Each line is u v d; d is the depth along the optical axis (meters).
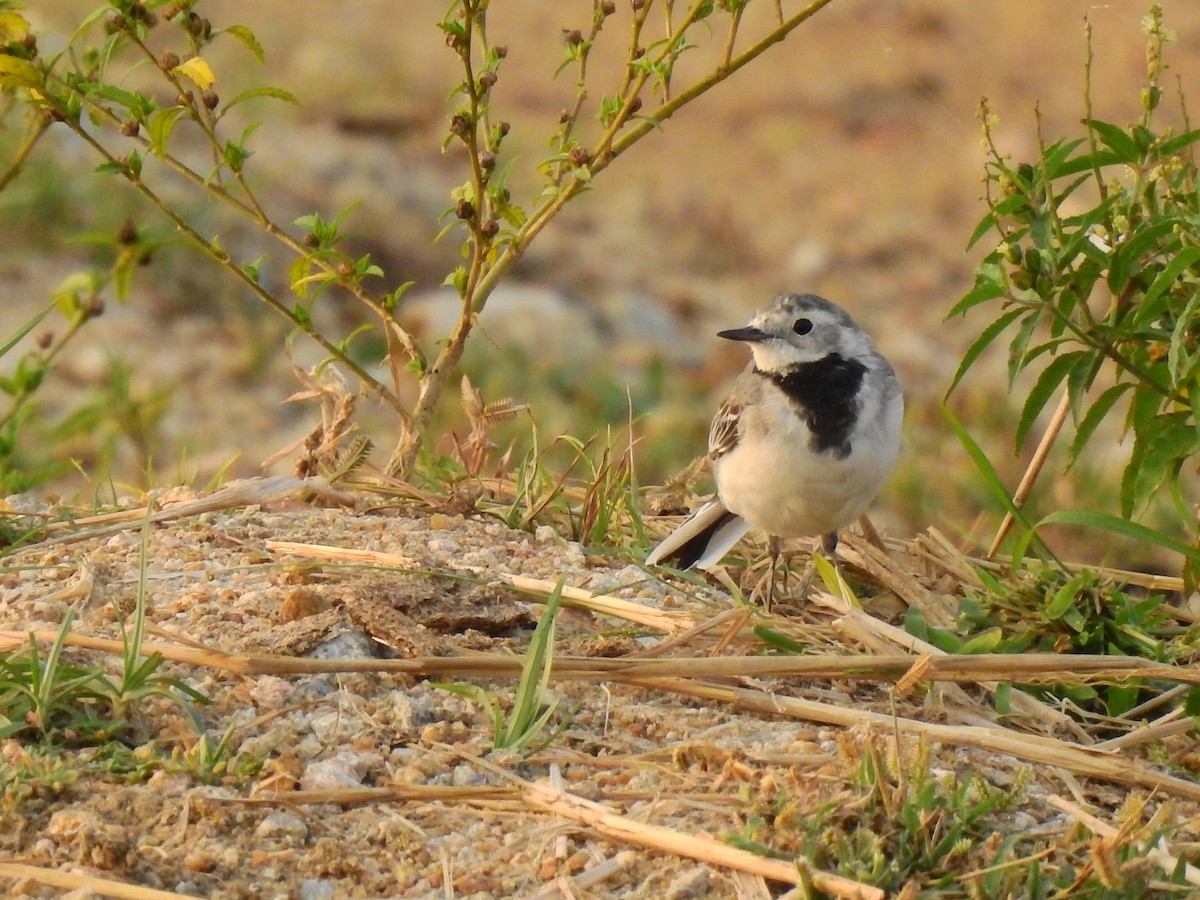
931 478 17.41
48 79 11.32
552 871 7.01
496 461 17.97
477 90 11.17
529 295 23.52
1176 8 35.91
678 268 27.52
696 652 9.48
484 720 8.28
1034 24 35.94
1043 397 10.05
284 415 19.50
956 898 6.81
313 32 34.69
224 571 10.00
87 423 16.62
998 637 9.72
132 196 22.73
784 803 7.24
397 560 10.25
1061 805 7.66
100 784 7.32
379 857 7.09
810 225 29.77
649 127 11.56
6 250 21.58
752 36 36.06
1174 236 9.69
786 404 11.17
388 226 24.94
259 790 7.38
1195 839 7.50
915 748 8.09
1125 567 15.55
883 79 34.62
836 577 10.55
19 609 9.16
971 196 30.84
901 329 25.69
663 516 12.69
